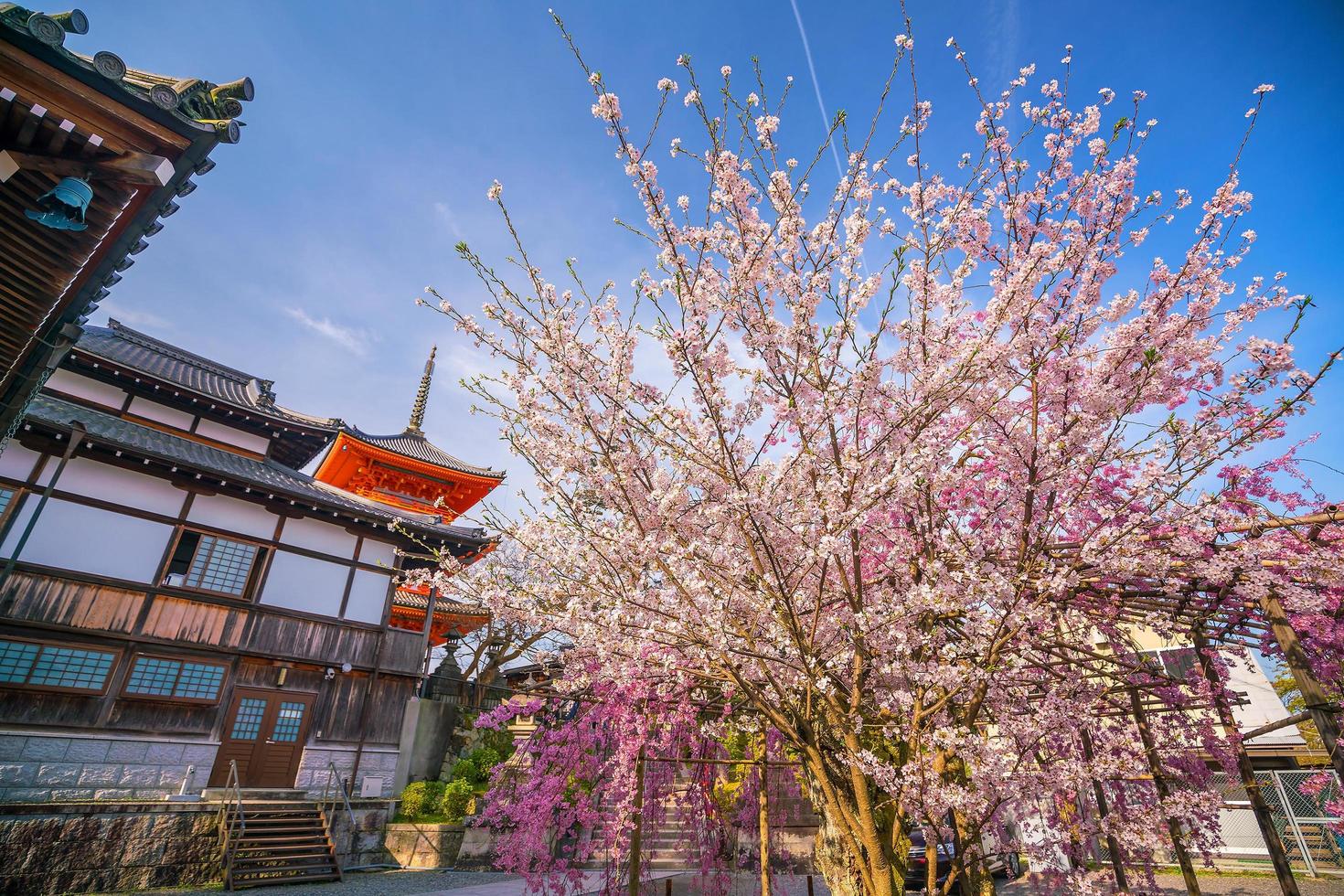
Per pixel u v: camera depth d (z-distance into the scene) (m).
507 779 8.42
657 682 6.34
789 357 5.04
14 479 13.50
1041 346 5.30
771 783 8.78
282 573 16.61
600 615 5.10
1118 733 4.82
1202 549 5.08
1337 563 4.94
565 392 5.36
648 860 8.61
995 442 5.61
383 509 19.56
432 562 19.02
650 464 5.68
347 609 17.48
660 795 7.99
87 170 6.07
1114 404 5.07
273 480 17.50
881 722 5.18
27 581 13.02
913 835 12.91
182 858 11.91
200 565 15.48
